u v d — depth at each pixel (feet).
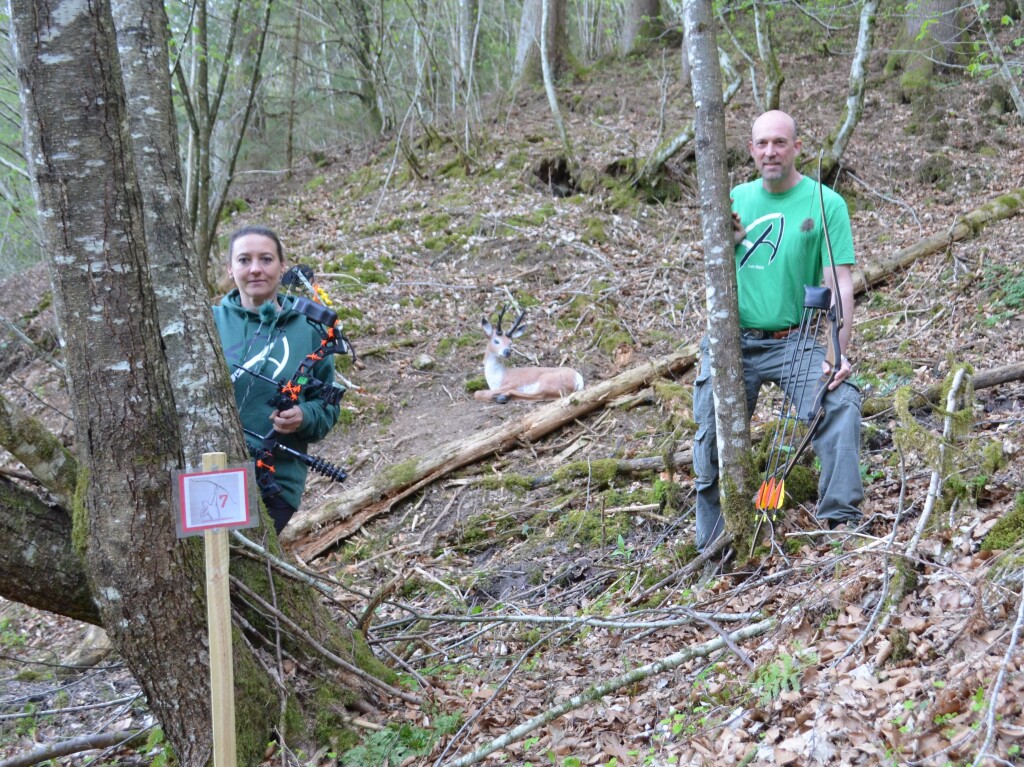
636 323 29.30
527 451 23.07
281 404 13.29
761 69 51.16
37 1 9.33
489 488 21.72
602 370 26.91
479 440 23.02
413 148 51.06
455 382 27.84
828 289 13.76
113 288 9.95
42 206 9.77
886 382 20.90
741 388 14.48
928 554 12.26
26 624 22.47
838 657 10.78
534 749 11.35
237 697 11.39
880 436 17.92
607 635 14.49
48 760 13.94
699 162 14.12
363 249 37.86
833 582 12.49
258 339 14.11
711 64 13.85
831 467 14.34
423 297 33.30
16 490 11.08
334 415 14.07
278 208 49.19
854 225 34.06
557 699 12.51
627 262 33.94
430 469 22.38
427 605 18.12
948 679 9.39
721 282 14.20
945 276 25.73
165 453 10.45
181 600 10.69
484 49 68.90
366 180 48.73
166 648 10.78
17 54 9.49
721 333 14.34
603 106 52.24
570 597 16.99
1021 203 28.40
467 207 40.34
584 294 31.19
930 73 43.27
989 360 20.53
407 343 29.89
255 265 14.03
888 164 37.29
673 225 37.22
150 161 12.59
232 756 9.53
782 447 17.15
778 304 14.61
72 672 18.60
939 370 20.79
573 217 37.91
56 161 9.63
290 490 13.85
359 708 12.53
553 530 19.39
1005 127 38.29
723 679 11.66
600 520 18.99
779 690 10.57
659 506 18.85
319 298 14.32
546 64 42.78
